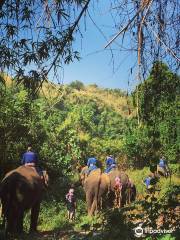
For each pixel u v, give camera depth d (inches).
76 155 1008.9
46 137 810.8
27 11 221.1
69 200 620.7
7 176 452.1
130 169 1152.8
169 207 197.5
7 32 226.2
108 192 622.8
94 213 618.5
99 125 1510.8
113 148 1245.7
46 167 836.6
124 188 625.6
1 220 488.1
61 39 201.2
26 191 442.0
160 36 148.5
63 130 948.6
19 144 739.4
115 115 1667.1
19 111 701.3
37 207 489.1
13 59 218.1
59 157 887.7
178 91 147.6
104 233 197.9
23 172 458.9
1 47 220.2
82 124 1208.2
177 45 149.8
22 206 440.8
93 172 646.5
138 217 201.9
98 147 1218.6
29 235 459.5
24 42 217.2
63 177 863.1
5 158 727.1
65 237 425.7
